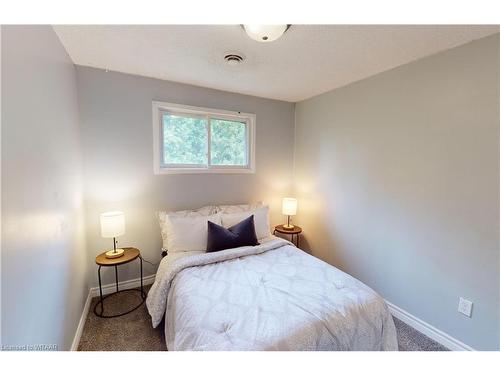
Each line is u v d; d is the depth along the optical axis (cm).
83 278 205
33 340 101
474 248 160
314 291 152
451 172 171
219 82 251
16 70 92
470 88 160
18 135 92
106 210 230
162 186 255
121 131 231
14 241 86
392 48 172
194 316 132
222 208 274
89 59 197
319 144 295
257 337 112
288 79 240
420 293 192
